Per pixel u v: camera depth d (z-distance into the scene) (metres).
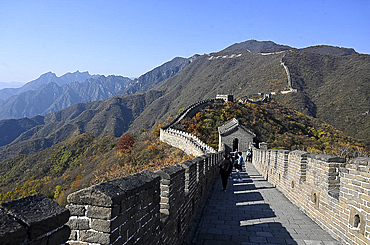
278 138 61.12
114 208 2.35
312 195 7.04
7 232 1.39
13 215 1.56
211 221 6.91
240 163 14.12
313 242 5.48
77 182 48.69
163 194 4.25
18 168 76.56
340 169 5.46
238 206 8.49
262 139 60.69
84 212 2.35
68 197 2.36
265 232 6.08
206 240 5.60
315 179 6.86
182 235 5.31
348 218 5.11
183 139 47.44
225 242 5.49
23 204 1.68
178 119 68.06
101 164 56.44
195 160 7.53
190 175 6.38
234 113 70.06
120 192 2.48
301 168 8.09
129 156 52.03
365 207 4.50
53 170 71.88
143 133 76.00
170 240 4.30
